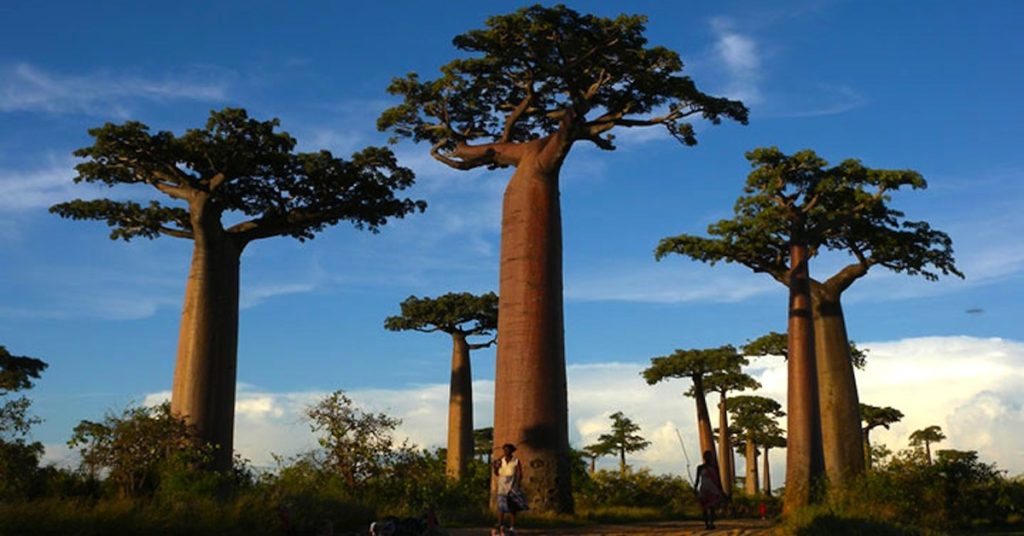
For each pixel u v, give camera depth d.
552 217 19.16
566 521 16.75
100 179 22.86
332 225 25.86
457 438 39.25
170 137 21.81
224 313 22.81
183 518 10.65
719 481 15.05
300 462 17.56
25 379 38.34
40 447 16.09
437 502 17.81
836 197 24.72
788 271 26.41
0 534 8.94
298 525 12.02
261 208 24.72
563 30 18.33
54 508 9.72
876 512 17.70
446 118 21.72
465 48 19.14
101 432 16.73
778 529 15.28
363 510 14.09
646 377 44.41
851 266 27.78
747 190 25.03
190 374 22.00
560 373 18.52
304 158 23.50
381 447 17.98
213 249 23.03
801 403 24.50
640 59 18.77
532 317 18.47
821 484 22.70
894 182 24.05
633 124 20.11
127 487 16.22
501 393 18.39
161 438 17.48
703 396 44.19
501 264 19.17
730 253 25.66
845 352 27.58
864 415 45.81
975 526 18.69
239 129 22.06
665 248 25.59
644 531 14.98
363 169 24.34
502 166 20.92
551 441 17.98
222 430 22.06
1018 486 19.44
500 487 11.96
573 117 18.98
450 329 40.22
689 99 19.58
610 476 29.75
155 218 24.39
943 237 25.98
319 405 17.88
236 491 15.02
